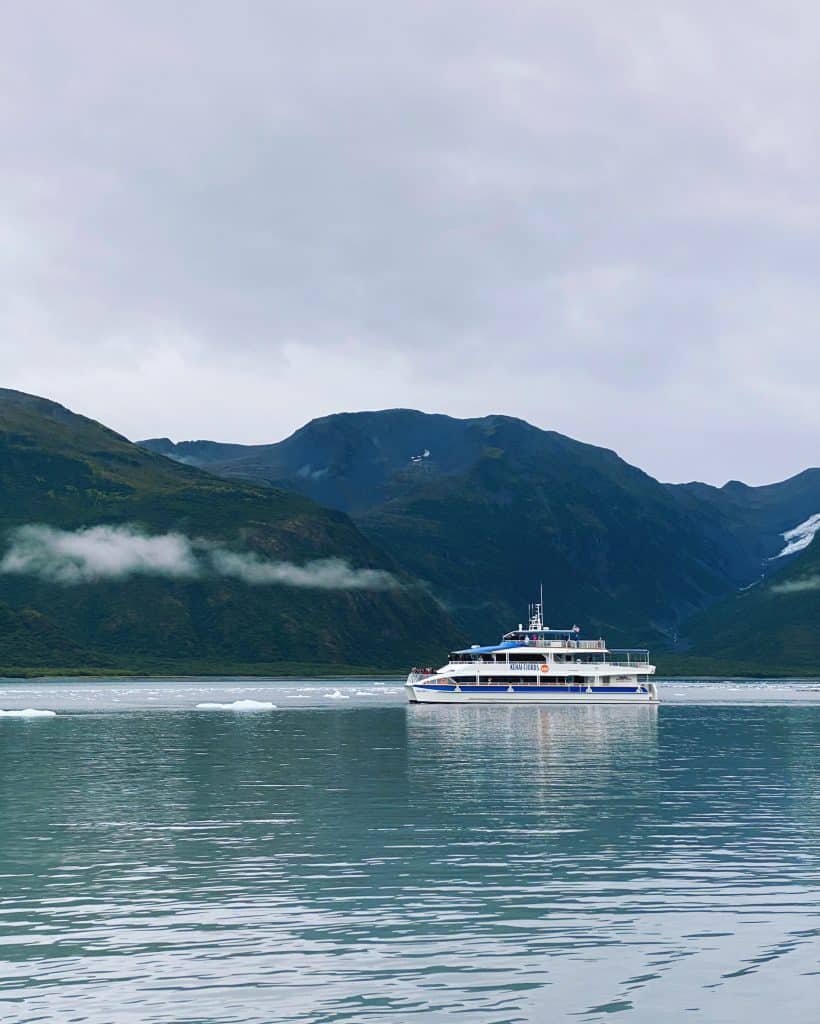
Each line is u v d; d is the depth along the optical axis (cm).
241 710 17362
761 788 6800
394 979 3005
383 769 7975
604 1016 2747
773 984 2964
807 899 3828
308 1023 2705
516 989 2928
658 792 6581
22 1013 2767
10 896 3888
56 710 17150
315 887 4012
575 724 13725
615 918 3584
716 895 3884
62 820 5509
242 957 3189
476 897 3859
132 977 3025
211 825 5341
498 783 7069
